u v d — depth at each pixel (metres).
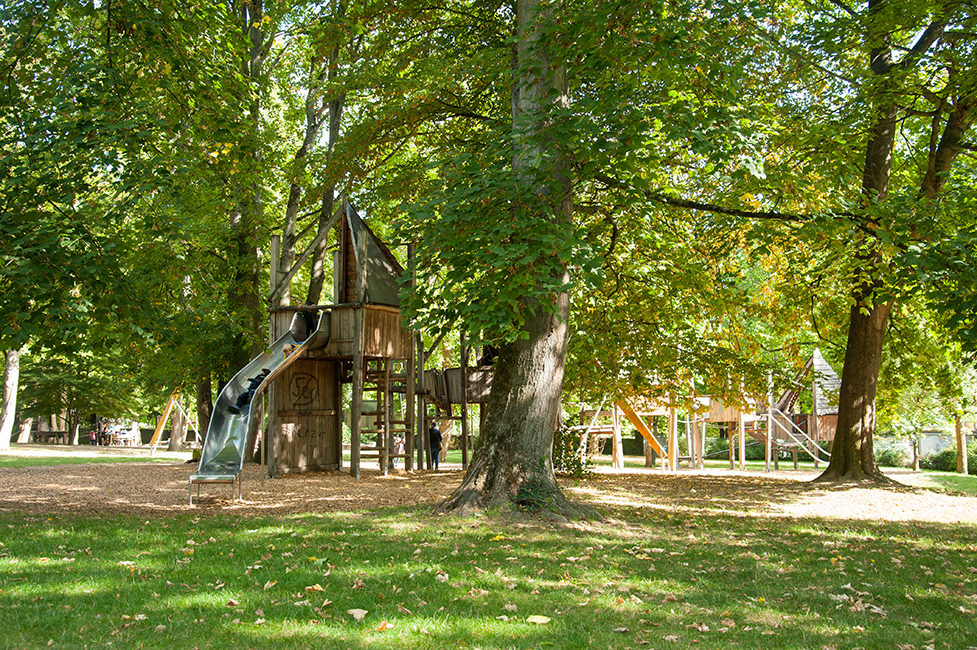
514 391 10.44
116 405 48.12
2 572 6.31
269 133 18.81
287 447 19.28
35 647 4.40
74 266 9.09
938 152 15.52
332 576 6.34
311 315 19.81
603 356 16.83
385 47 16.30
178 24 11.21
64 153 9.78
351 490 14.23
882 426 28.12
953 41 14.12
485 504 10.02
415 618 5.14
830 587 6.39
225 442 14.07
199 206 17.30
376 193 17.03
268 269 22.89
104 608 5.27
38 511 10.51
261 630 4.81
